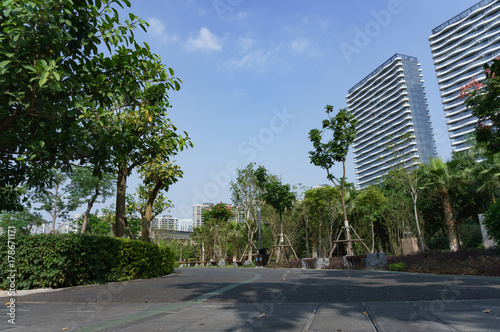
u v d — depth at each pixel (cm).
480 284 687
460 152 3116
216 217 5425
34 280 931
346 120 2225
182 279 1274
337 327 330
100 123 654
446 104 12950
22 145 685
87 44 637
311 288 722
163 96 919
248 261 3766
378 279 945
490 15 11756
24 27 513
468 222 3600
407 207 3369
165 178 1869
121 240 1291
